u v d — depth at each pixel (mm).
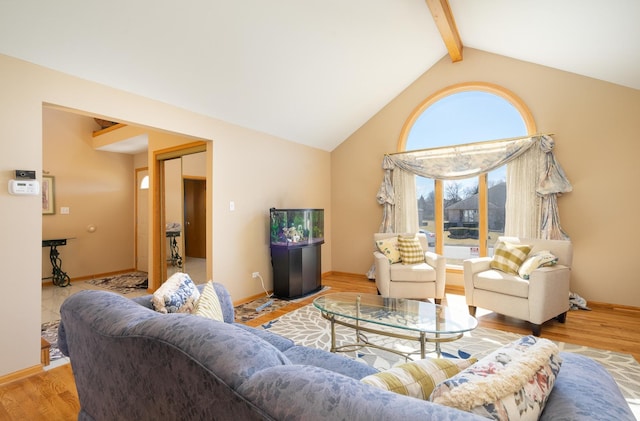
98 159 5547
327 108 4387
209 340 787
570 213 3748
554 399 780
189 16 2436
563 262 3150
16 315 2141
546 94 3885
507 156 3992
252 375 699
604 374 946
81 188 5336
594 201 3637
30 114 2215
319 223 4492
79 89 2486
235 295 3805
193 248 6727
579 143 3707
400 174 4844
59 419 1752
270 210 4160
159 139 4340
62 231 5109
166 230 4500
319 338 2812
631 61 3072
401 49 3922
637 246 3449
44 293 4406
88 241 5398
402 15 3361
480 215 4328
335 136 5195
